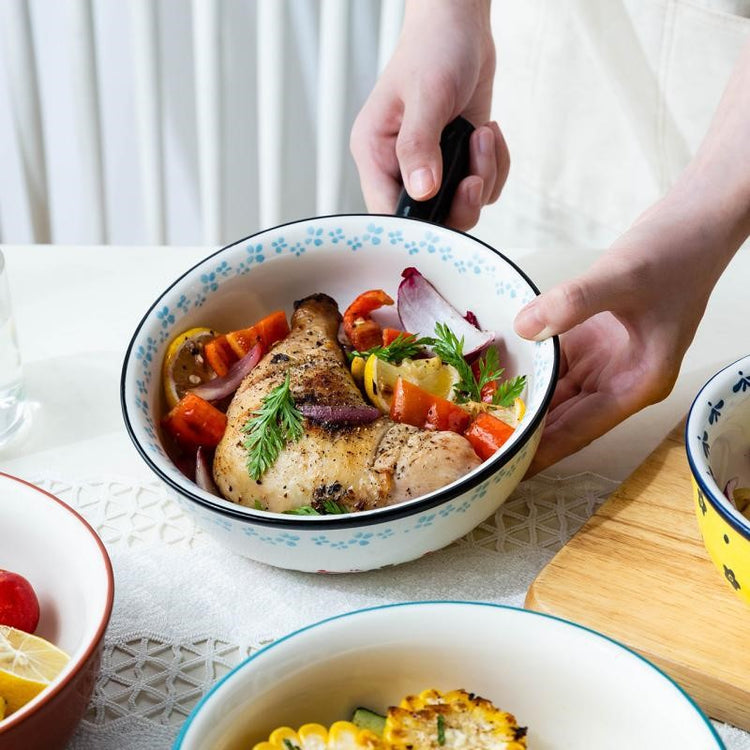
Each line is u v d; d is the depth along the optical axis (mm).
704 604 748
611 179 1524
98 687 726
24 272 1184
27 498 716
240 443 790
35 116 1821
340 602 792
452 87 1078
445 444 771
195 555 833
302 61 1865
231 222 2068
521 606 787
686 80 1379
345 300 989
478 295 935
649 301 834
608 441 935
